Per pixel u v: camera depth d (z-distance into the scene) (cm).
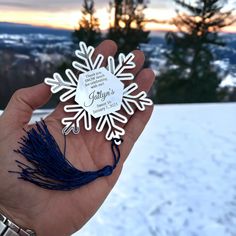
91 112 17
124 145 18
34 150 16
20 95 17
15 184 16
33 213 16
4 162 16
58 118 17
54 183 16
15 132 16
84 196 17
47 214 16
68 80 17
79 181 16
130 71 18
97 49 17
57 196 16
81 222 17
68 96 17
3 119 16
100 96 17
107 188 17
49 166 16
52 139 16
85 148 17
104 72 17
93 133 17
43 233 16
